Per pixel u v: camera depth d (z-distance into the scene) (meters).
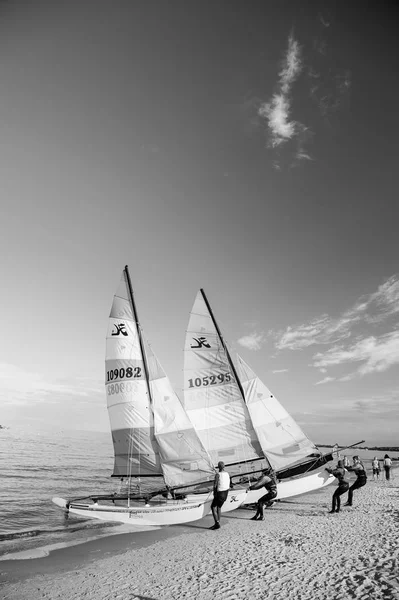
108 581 8.58
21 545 12.58
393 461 81.94
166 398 18.89
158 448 18.42
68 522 16.84
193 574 8.65
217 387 21.56
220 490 14.13
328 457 20.83
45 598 7.61
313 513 16.55
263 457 20.61
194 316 22.58
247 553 10.15
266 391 21.92
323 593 6.74
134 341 20.16
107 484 30.83
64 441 131.38
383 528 12.35
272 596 6.82
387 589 6.62
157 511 15.83
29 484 29.33
